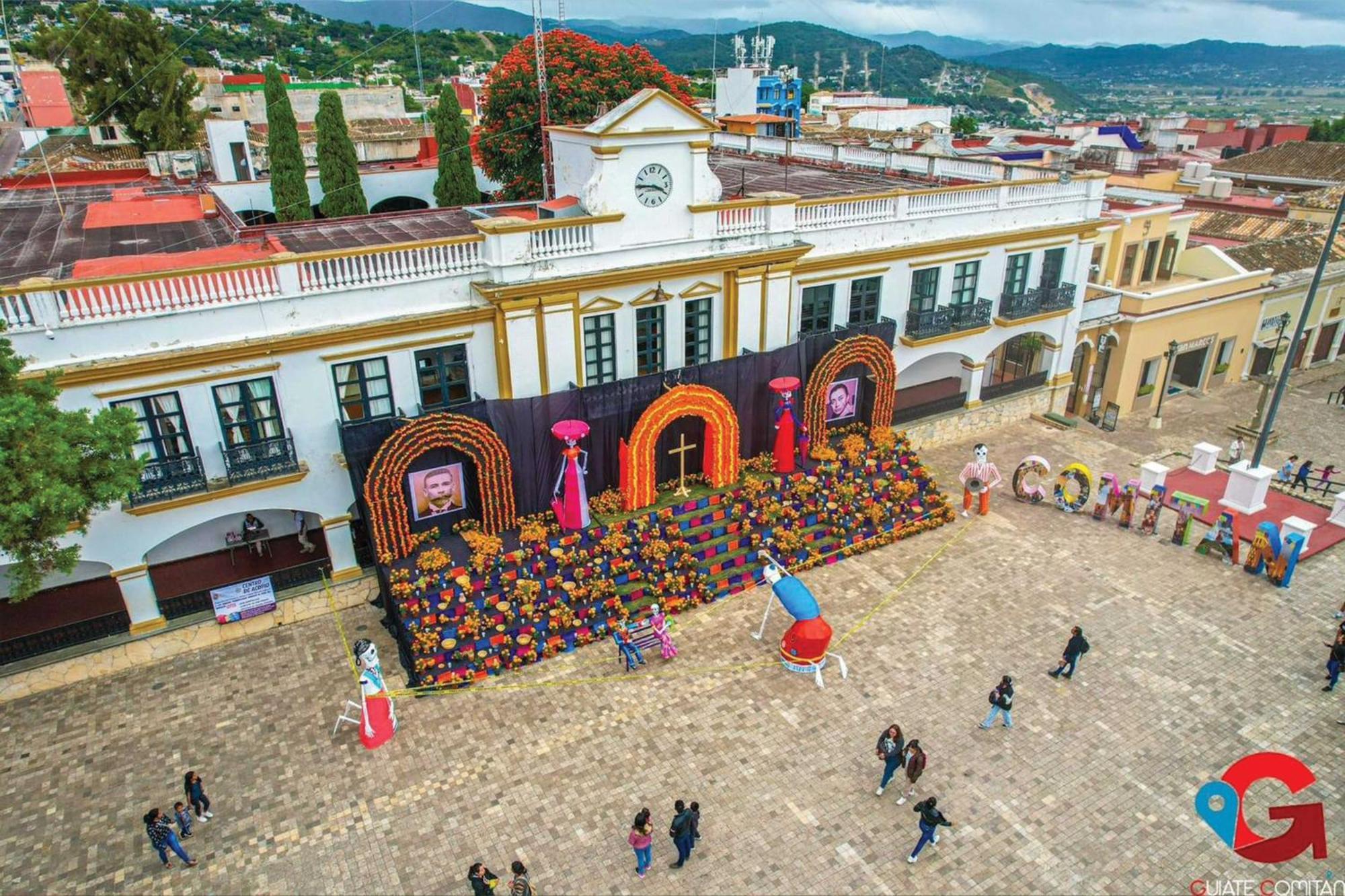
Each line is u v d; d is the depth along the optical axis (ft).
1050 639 68.64
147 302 58.65
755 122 166.20
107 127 154.81
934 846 50.52
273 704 61.93
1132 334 111.04
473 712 60.90
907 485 86.74
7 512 44.83
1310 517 87.86
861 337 86.74
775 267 81.10
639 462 76.89
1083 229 101.65
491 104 117.29
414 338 68.18
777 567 67.51
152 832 47.70
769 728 59.36
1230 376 129.29
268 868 49.44
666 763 56.44
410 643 64.49
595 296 73.72
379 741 57.88
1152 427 112.47
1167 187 169.99
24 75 167.22
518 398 72.84
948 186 106.22
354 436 64.85
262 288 62.03
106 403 59.26
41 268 74.18
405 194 129.39
